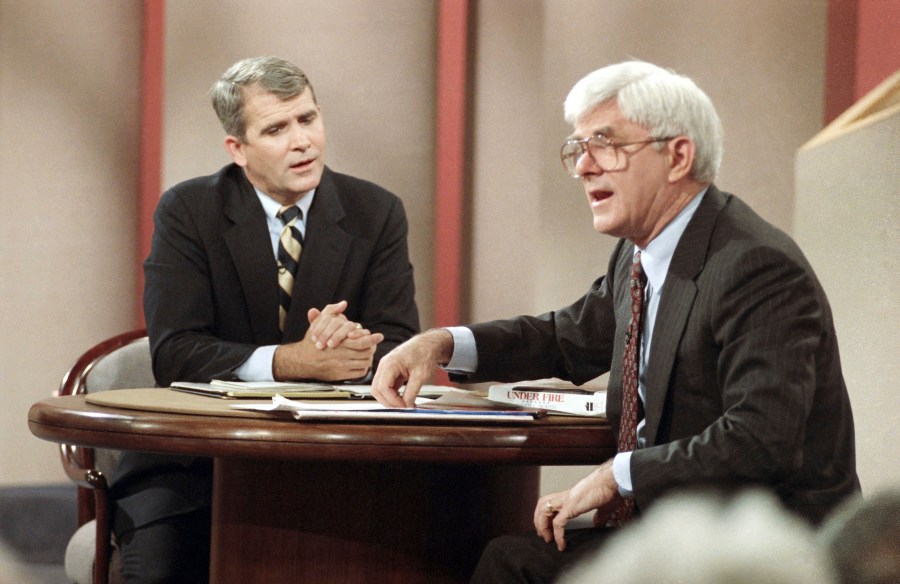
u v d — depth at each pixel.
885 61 13.50
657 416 5.55
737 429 5.00
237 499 6.18
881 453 5.92
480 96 15.56
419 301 15.65
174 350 8.40
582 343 6.93
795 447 4.99
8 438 15.20
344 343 7.80
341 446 5.28
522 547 5.45
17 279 15.19
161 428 5.43
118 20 15.48
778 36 14.22
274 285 9.06
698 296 5.50
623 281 6.44
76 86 15.36
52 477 15.41
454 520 6.32
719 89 14.42
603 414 6.17
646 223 5.81
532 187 15.23
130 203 15.72
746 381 5.11
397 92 15.54
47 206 15.32
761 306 5.24
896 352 5.83
